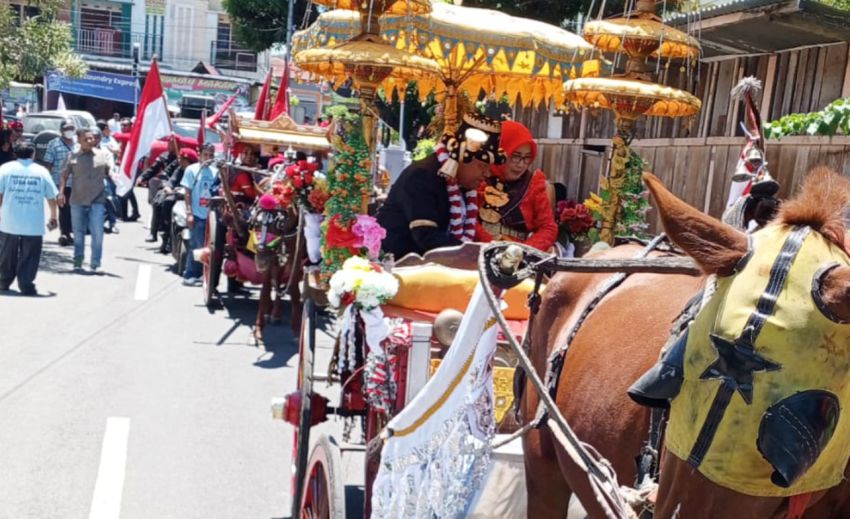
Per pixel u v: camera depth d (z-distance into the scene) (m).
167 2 51.41
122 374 8.52
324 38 7.14
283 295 10.49
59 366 8.66
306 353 5.11
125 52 51.34
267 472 6.39
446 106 7.39
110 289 13.02
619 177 6.05
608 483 2.80
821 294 2.09
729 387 2.16
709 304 2.27
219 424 7.30
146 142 17.84
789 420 2.07
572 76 6.80
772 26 8.57
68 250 16.66
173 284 13.77
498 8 17.84
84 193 14.26
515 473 4.17
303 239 10.04
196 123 30.84
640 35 5.88
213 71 49.50
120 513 5.58
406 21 6.34
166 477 6.18
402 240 5.39
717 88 11.06
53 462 6.29
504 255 3.50
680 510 2.31
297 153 12.56
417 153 8.70
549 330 3.86
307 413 4.93
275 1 26.92
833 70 9.08
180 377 8.57
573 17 18.05
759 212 3.04
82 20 50.50
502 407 4.54
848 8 9.81
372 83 5.28
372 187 5.24
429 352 4.11
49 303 11.72
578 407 3.36
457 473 3.68
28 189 12.16
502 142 5.66
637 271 3.11
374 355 4.27
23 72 19.84
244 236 11.61
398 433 3.77
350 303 4.40
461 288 4.53
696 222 2.32
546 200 5.88
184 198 14.84
